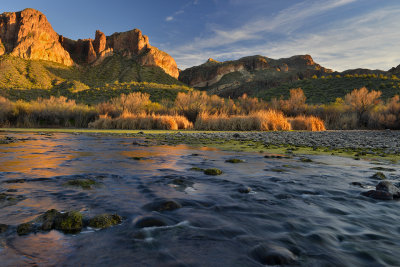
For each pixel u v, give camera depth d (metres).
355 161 5.19
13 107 21.33
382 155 6.17
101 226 1.74
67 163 4.34
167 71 135.00
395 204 2.43
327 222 1.93
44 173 3.48
